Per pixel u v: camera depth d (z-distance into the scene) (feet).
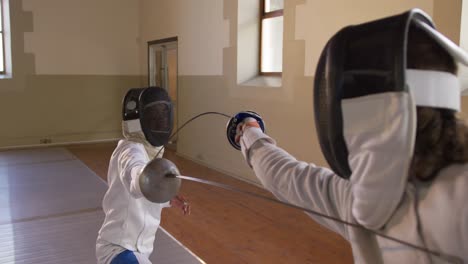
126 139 5.36
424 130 1.91
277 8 16.05
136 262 4.82
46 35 23.90
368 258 2.19
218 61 18.15
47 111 24.45
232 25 17.01
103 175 16.94
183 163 19.81
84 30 24.93
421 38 1.96
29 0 23.20
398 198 1.90
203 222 11.65
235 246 10.03
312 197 2.56
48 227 11.02
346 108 1.94
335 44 2.01
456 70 2.05
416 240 1.93
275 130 15.03
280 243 10.24
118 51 26.11
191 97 20.47
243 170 16.72
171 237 10.41
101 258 5.04
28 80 23.70
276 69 16.33
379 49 1.86
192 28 20.07
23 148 23.38
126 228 5.03
